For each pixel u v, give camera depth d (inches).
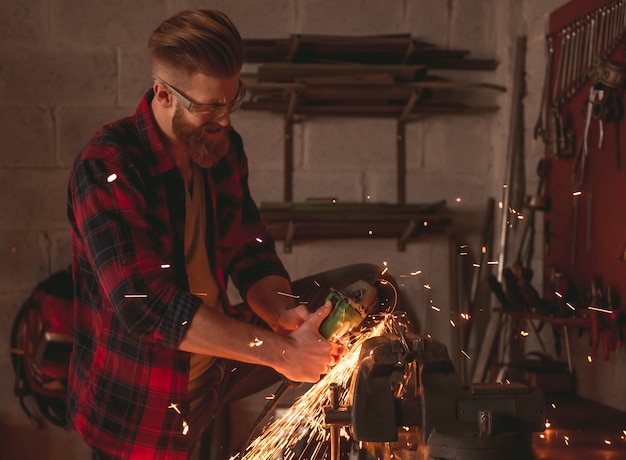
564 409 97.1
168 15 122.3
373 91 118.6
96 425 71.3
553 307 104.3
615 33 97.7
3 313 120.0
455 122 127.9
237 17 123.6
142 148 70.5
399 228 121.0
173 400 71.1
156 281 63.4
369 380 51.7
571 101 109.0
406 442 56.3
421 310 126.7
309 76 117.8
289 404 120.4
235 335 61.1
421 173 127.5
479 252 128.0
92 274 71.3
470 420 51.0
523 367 108.9
